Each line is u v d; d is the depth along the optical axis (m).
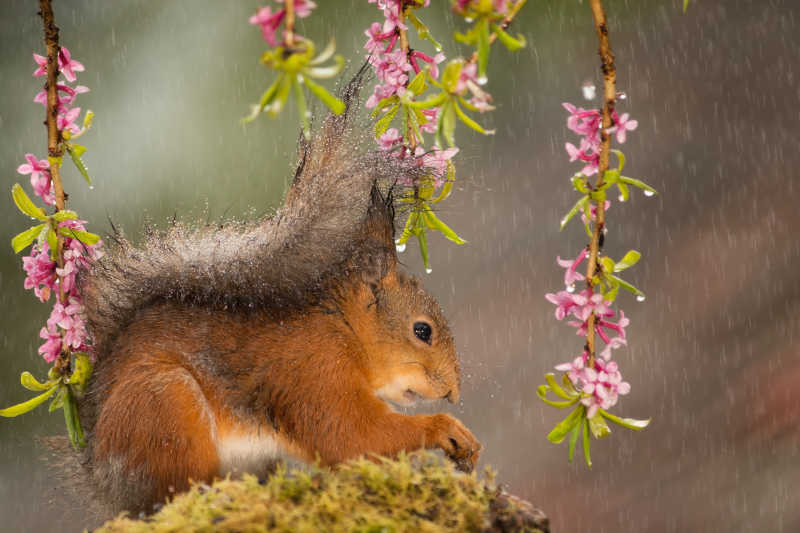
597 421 3.42
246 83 5.70
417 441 3.50
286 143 5.52
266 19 3.33
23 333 5.09
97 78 5.70
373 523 3.38
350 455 3.50
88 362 3.49
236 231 3.54
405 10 3.48
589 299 3.41
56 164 3.47
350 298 3.52
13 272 5.20
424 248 3.52
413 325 3.53
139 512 3.47
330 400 3.50
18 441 4.85
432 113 3.48
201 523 3.38
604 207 3.41
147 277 3.51
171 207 5.37
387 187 3.52
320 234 3.52
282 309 3.51
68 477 3.51
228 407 3.50
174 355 3.49
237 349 3.50
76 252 3.47
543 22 6.43
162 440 3.47
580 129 3.42
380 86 3.47
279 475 3.41
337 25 5.61
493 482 3.41
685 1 3.39
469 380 3.61
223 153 5.52
